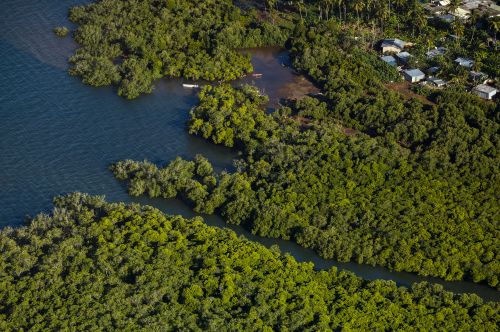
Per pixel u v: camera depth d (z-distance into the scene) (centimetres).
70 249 18538
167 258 18225
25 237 19388
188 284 17525
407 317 17100
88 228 19412
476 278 18938
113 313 16500
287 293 17400
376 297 17600
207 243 18862
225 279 17488
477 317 17188
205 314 16650
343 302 17312
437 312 17262
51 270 17862
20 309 16825
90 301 16925
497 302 18200
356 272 19362
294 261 18712
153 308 16825
